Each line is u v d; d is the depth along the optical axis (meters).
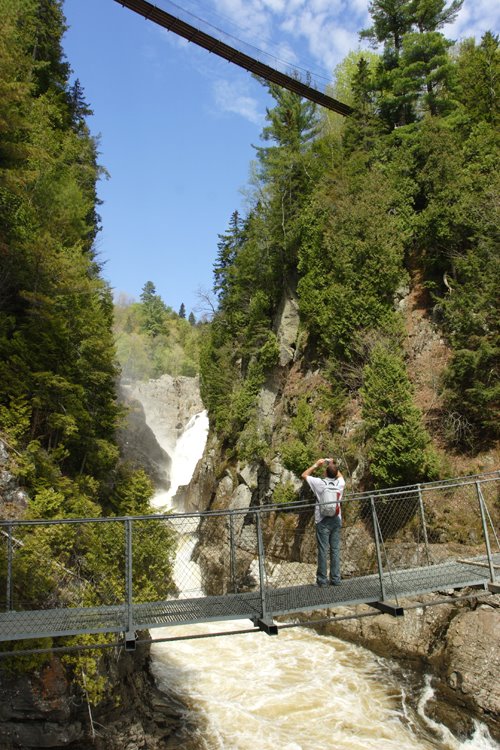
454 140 32.19
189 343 120.25
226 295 47.38
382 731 14.41
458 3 38.06
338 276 31.78
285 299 37.97
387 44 41.47
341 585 10.58
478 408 22.12
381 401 23.83
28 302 21.39
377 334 28.11
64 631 8.09
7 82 19.91
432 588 10.42
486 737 13.48
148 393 82.56
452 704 14.77
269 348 36.44
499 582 11.01
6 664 10.92
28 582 11.95
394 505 21.83
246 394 37.16
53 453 17.78
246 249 42.97
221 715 15.30
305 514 26.98
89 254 30.94
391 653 17.94
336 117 56.03
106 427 25.17
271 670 18.45
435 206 28.98
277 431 33.53
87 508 15.55
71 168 32.78
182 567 22.25
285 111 42.59
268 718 15.13
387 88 40.56
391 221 31.44
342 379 29.41
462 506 20.19
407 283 30.42
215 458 40.91
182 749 13.44
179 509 50.84
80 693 11.88
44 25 36.50
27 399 18.44
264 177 41.28
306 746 13.68
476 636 15.16
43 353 19.61
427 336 27.44
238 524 31.88
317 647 20.27
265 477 32.97
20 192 20.30
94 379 23.55
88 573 13.91
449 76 36.91
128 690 14.02
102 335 25.05
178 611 9.15
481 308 23.44
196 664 19.16
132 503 21.78
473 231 27.41
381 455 22.86
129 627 8.37
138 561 14.84
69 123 40.75
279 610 9.16
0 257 19.98
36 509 13.86
